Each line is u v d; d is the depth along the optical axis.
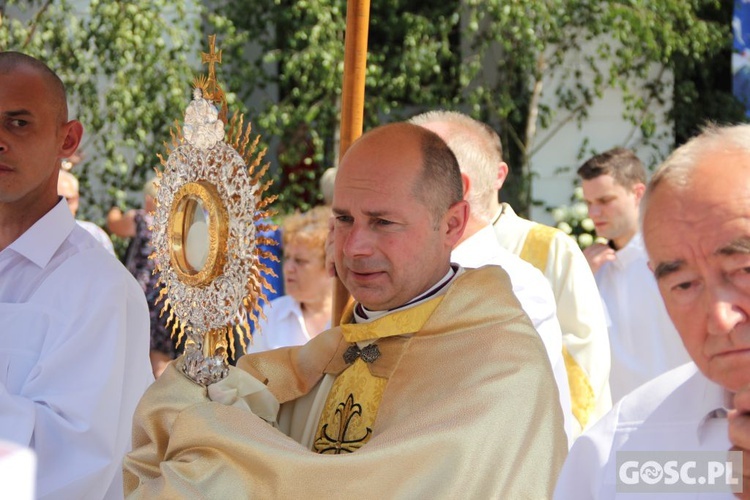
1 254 5.46
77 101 15.73
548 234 7.52
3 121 5.33
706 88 16.81
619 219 8.68
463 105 16.61
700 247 2.83
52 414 4.95
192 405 4.20
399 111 16.72
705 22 16.20
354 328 4.54
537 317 5.88
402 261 4.30
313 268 8.14
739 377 2.82
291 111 15.98
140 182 15.81
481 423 3.98
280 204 15.90
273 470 3.96
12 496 1.89
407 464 3.90
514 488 3.91
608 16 15.53
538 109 16.28
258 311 4.34
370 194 4.27
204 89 4.50
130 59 15.43
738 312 2.80
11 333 5.26
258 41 16.41
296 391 4.71
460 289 4.38
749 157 2.87
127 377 5.39
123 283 5.37
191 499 3.96
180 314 4.53
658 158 16.28
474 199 6.09
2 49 15.40
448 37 16.80
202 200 4.40
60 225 5.53
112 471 5.14
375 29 16.50
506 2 15.37
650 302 8.57
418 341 4.33
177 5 15.66
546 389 4.16
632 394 3.38
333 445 4.43
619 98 16.27
